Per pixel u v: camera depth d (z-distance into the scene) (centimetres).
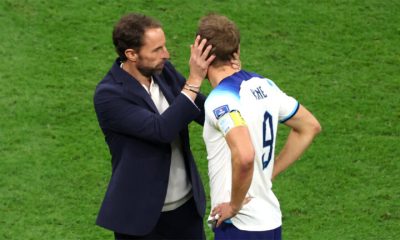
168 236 1830
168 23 3547
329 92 3225
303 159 2855
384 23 3644
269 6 3691
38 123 2977
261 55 3416
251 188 1582
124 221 1731
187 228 1834
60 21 3525
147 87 1753
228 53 1583
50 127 2962
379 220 2555
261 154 1572
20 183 2681
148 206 1730
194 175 1791
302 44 3488
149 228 1734
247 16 3619
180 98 1645
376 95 3216
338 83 3278
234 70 1599
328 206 2627
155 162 1727
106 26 3516
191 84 1636
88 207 2584
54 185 2681
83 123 2992
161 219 1809
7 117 2998
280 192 2689
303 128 1656
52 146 2866
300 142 1669
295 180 2753
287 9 3681
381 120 3072
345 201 2650
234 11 3644
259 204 1594
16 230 2453
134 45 1672
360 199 2659
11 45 3381
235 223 1598
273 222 1606
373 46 3503
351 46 3497
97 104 1709
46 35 3447
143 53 1675
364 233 2486
